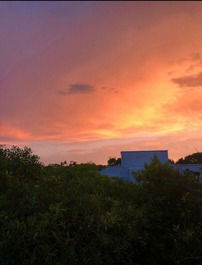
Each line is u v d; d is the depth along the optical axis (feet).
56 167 23.24
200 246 20.35
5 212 16.02
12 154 21.42
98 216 17.30
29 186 18.70
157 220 21.13
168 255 20.47
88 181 22.11
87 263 16.25
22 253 15.12
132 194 23.13
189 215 21.39
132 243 18.78
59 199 17.81
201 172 25.25
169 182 22.50
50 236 15.87
